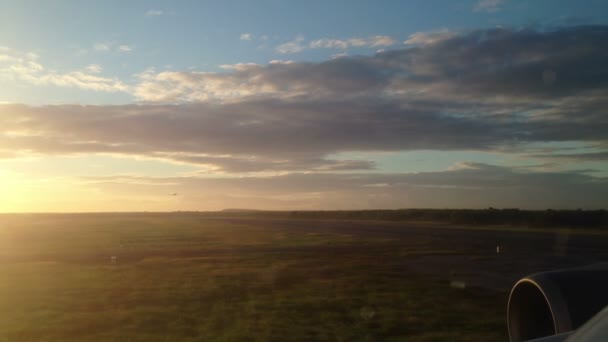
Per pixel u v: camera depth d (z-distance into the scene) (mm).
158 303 15469
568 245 33406
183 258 30406
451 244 36062
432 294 16234
